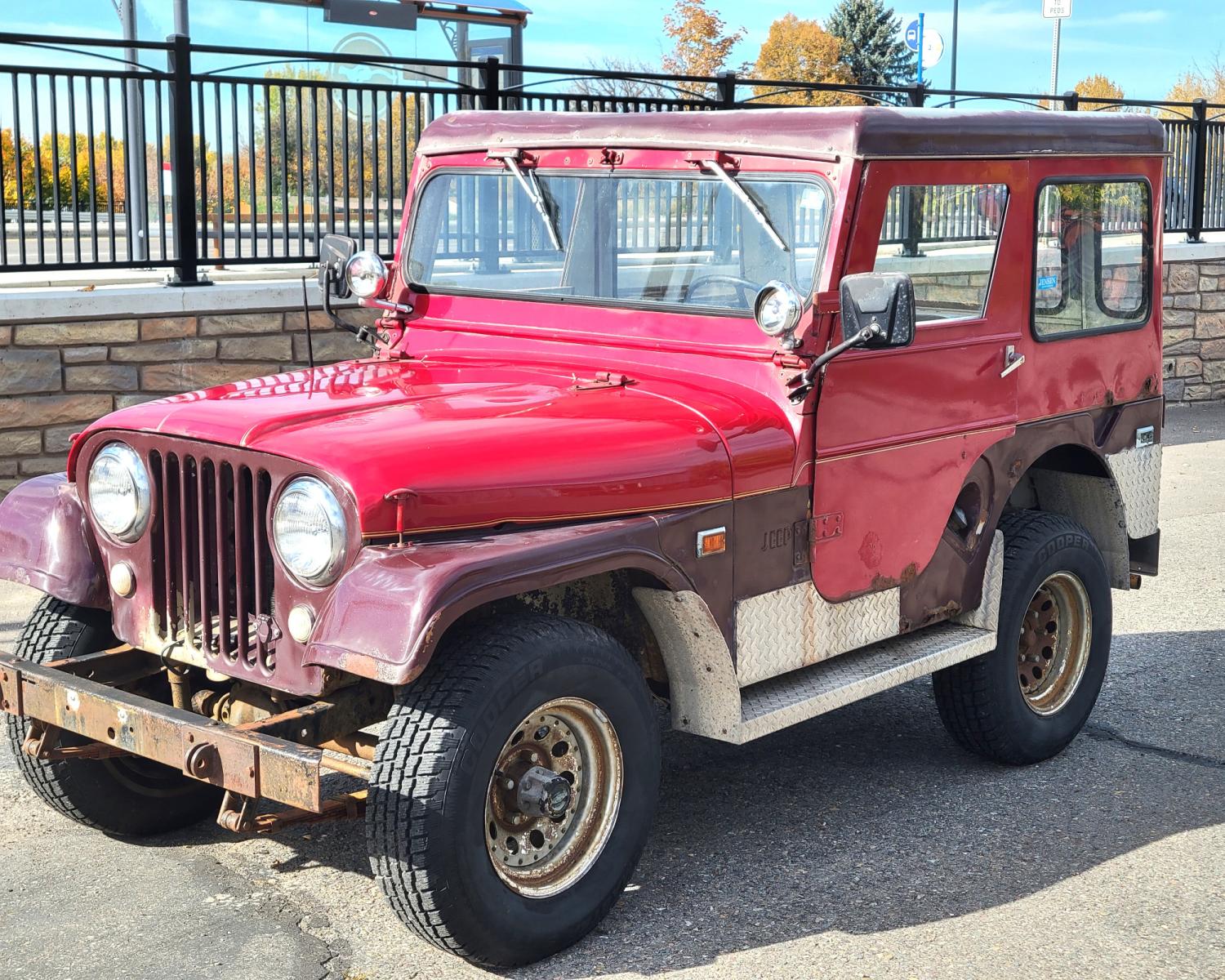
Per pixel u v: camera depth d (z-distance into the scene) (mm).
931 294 4012
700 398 3734
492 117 4391
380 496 3039
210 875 3799
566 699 3281
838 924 3566
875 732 5027
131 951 3367
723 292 3846
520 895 3252
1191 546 7922
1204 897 3750
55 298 7098
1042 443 4547
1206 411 12539
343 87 8055
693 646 3568
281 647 3209
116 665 3756
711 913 3615
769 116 3799
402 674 2854
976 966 3363
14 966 3283
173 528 3420
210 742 3115
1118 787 4523
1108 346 4777
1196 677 5676
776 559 3713
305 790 2945
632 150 4020
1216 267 12562
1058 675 4812
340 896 3682
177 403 3521
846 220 3662
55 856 3898
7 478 7125
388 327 4500
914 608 4195
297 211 8008
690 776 4582
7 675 3559
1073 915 3631
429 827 3033
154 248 8977
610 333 4035
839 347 3480
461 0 11430
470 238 4363
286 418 3311
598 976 3295
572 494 3285
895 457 3998
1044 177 4363
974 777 4590
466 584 2961
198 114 7621
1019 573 4488
